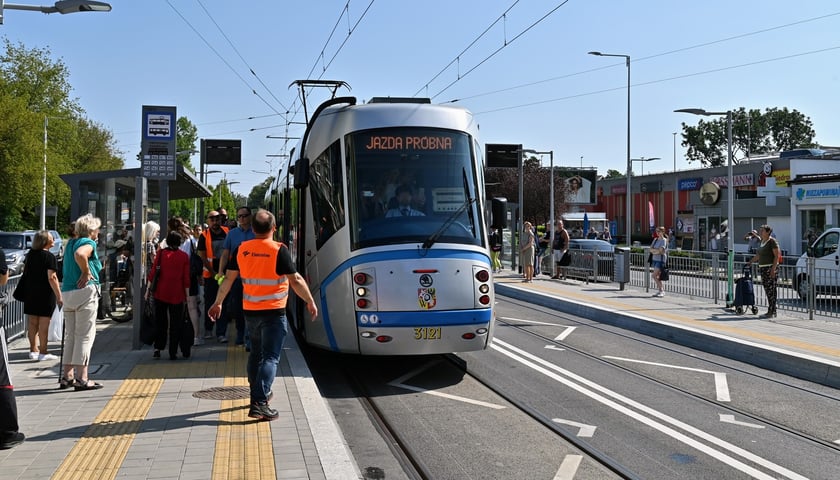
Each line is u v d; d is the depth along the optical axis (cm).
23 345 1099
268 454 557
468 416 763
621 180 6556
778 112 9025
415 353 875
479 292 897
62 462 537
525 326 1445
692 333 1243
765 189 3756
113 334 1201
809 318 1395
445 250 893
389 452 642
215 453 559
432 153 950
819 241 2012
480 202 950
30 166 4988
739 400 837
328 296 915
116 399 737
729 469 598
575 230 5159
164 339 970
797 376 981
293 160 1247
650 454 635
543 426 724
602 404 811
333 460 541
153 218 2198
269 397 680
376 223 907
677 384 920
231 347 1069
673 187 5794
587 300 1758
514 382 926
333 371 1008
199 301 1118
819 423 742
